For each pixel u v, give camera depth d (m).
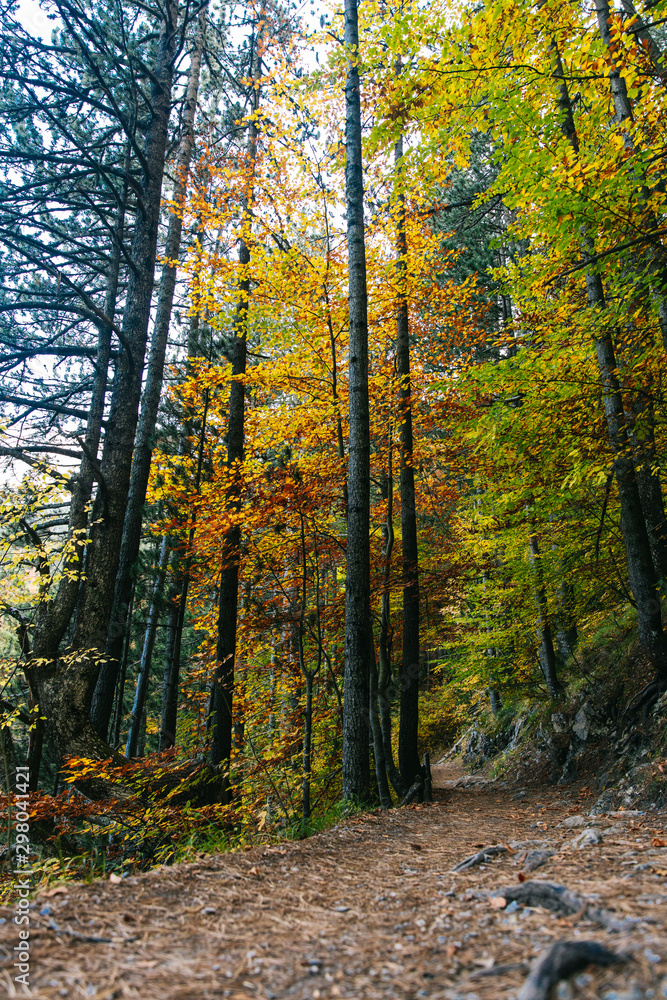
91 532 8.27
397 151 10.52
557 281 7.68
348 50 7.75
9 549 7.09
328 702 10.85
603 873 2.87
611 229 5.79
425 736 21.36
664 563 7.72
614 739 8.48
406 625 9.83
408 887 3.12
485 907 2.55
